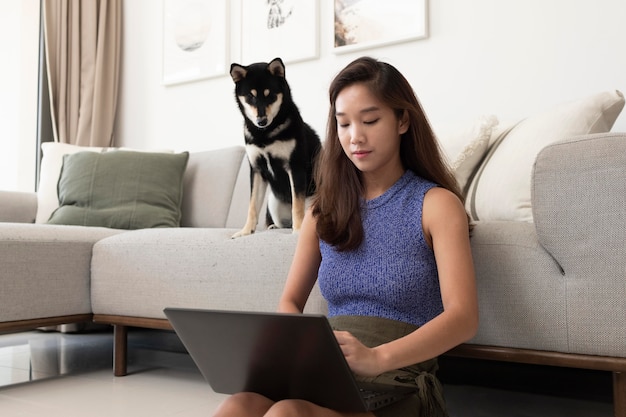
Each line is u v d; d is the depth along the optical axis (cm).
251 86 177
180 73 310
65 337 270
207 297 163
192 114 309
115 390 170
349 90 101
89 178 243
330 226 106
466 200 170
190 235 172
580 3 209
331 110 110
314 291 143
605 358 110
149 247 175
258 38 284
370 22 251
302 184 178
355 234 104
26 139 342
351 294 105
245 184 251
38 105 340
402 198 104
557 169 113
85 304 185
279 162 180
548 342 116
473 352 125
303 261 115
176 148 314
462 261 94
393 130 102
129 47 334
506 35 223
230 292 160
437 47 238
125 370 190
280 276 152
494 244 123
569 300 113
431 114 239
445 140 183
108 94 331
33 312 170
